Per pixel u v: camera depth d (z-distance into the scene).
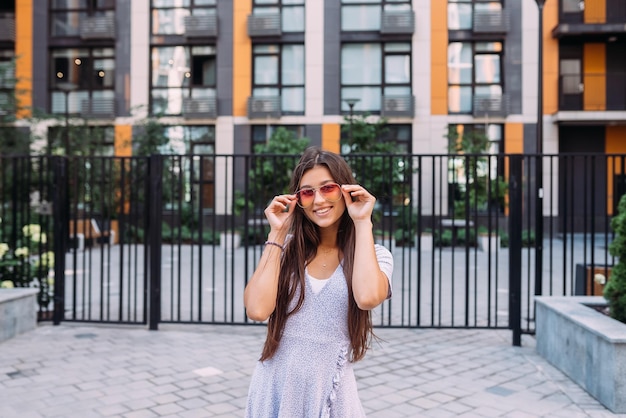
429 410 3.84
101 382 4.38
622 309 4.45
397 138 19.81
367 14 19.70
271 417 1.74
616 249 4.56
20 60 20.42
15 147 17.14
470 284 9.73
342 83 19.88
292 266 1.83
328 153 1.87
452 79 19.67
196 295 8.50
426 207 18.28
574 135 20.39
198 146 20.20
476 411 3.82
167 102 20.30
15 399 3.98
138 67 20.19
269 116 19.61
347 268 1.81
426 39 19.53
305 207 1.79
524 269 11.44
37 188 9.65
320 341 1.75
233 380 4.47
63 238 6.39
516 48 19.38
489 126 19.55
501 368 4.83
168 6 20.25
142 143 18.20
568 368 4.56
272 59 20.06
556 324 4.83
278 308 1.79
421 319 6.91
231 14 20.05
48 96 20.50
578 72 20.27
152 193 6.11
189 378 4.51
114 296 8.49
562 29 19.05
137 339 5.75
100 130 19.38
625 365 3.75
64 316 6.54
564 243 5.68
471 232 15.94
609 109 19.62
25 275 6.66
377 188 12.37
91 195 6.31
